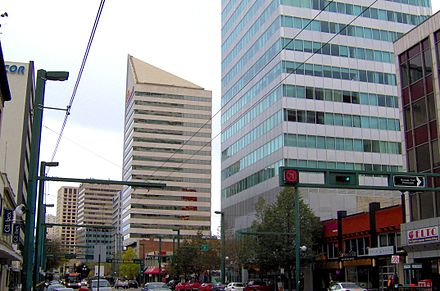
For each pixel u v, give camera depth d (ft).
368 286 151.94
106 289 138.21
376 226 151.43
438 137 119.85
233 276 267.59
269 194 235.81
